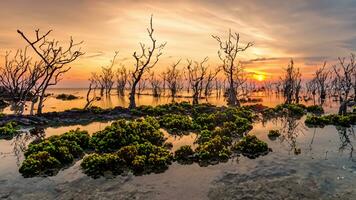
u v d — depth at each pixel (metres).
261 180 14.36
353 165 16.59
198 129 27.95
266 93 119.06
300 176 14.83
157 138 22.72
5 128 25.92
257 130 27.97
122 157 16.62
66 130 27.98
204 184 13.92
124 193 12.95
